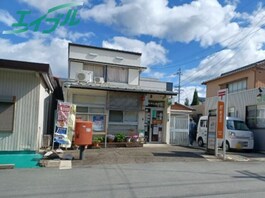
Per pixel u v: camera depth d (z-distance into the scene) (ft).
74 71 63.67
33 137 37.40
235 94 62.39
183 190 21.98
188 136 63.87
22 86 37.42
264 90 52.70
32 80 37.76
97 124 52.75
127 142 52.60
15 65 35.09
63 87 53.42
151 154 41.47
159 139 59.93
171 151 46.52
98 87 51.19
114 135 52.90
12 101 36.78
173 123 63.31
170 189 22.25
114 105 53.26
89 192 21.04
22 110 37.22
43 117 45.85
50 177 26.09
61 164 32.71
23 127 37.14
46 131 50.85
